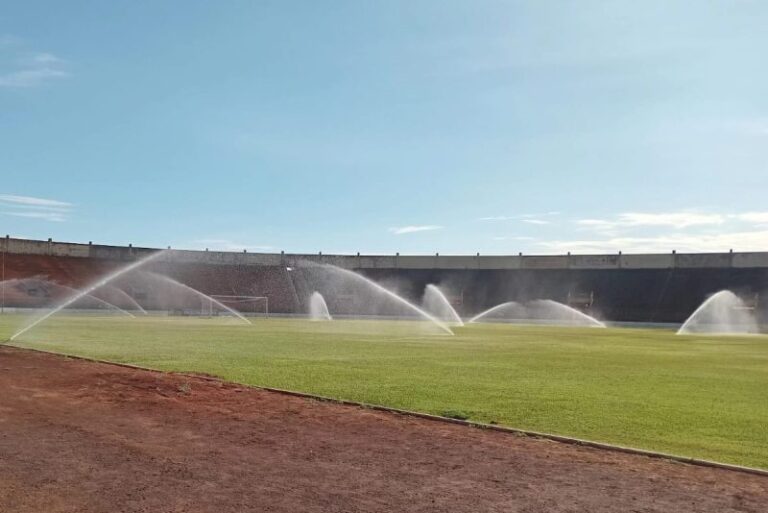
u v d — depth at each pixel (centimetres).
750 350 3319
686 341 4156
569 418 1285
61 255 9219
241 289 9900
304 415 1284
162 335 3819
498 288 9900
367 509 723
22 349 2594
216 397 1483
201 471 871
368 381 1814
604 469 900
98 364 2103
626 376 2034
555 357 2734
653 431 1166
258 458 948
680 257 9375
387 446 1031
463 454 980
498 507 735
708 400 1540
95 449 991
